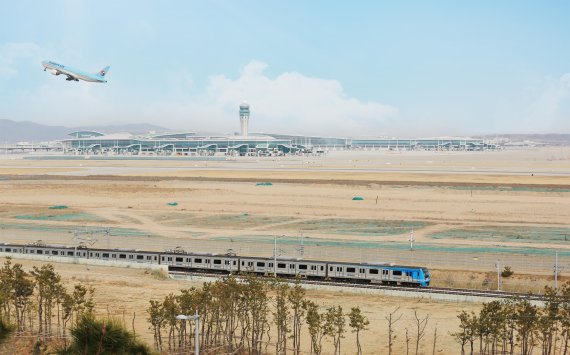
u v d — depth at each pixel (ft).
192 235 492.54
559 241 462.19
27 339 212.43
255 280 259.39
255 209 640.58
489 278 353.51
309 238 474.08
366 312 274.77
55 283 265.54
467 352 225.35
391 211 620.49
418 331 228.43
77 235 482.28
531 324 219.82
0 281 240.32
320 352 220.23
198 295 229.66
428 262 386.73
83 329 72.08
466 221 561.43
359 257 403.54
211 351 222.28
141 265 375.25
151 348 76.38
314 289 320.91
